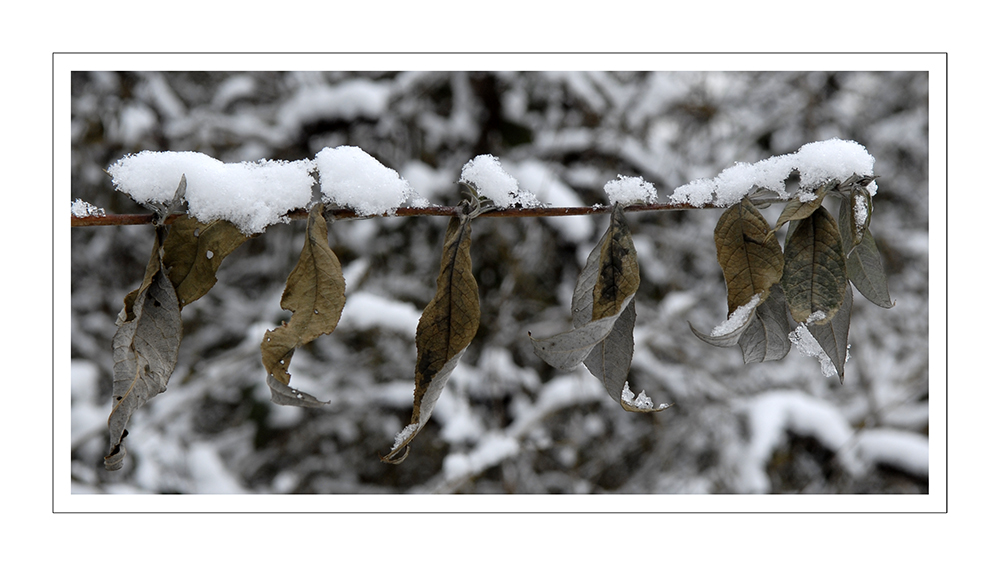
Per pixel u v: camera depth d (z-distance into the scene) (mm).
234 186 713
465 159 2582
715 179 750
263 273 2809
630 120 2672
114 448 694
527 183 2355
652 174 2656
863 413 2582
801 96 2857
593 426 2520
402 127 2539
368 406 2520
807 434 2293
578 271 2559
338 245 2502
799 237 719
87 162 2455
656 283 2684
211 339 2711
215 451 2279
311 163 742
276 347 652
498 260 2627
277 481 2422
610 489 2596
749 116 2930
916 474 2166
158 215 716
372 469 2535
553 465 2545
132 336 700
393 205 729
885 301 776
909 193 2934
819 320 692
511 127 2588
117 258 2697
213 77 2703
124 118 2406
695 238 2701
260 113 2670
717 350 2652
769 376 2729
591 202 2594
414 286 2578
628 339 718
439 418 2234
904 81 2908
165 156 713
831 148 716
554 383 2350
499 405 2396
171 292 708
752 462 2184
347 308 2186
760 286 704
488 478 2484
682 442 2574
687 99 2727
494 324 2506
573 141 2557
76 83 2436
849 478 2230
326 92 2383
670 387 2576
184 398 2152
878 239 2807
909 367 2711
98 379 2584
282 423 2488
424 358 698
